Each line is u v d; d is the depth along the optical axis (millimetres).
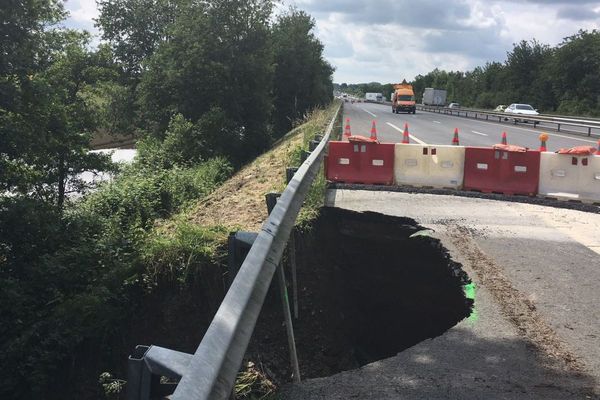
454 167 9625
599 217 7801
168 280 6262
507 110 41062
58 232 11438
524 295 4824
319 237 7387
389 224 7680
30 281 8680
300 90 41656
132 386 1957
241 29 25328
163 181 13773
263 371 5395
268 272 3236
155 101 25922
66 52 15320
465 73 110688
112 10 35094
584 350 3793
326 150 10109
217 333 2191
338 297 7398
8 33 11938
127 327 6309
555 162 8984
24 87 12102
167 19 35156
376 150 9977
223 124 23188
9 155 12289
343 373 3510
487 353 3754
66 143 14703
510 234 6820
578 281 5164
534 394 3213
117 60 34812
